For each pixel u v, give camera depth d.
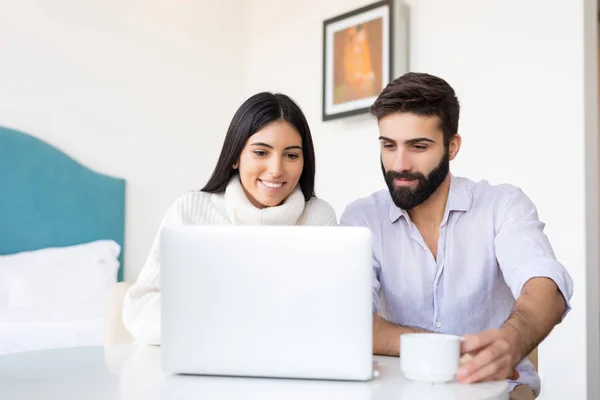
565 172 2.46
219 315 0.97
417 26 3.02
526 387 1.37
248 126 1.51
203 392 0.89
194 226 0.97
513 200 1.47
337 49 3.29
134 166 3.60
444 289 1.48
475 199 1.50
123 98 3.57
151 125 3.66
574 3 2.46
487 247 1.47
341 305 0.95
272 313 0.96
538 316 1.14
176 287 0.97
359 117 3.21
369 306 0.95
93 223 3.39
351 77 3.20
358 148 3.24
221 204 1.59
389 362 1.14
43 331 2.40
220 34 3.92
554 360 2.44
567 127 2.46
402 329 1.22
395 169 1.42
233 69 3.97
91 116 3.47
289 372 0.96
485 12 2.75
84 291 3.00
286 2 3.73
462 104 2.81
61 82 3.38
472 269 1.47
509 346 1.01
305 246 0.95
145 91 3.65
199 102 3.84
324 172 3.43
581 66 2.43
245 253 0.96
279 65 3.77
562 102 2.48
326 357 0.95
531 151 2.56
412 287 1.50
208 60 3.88
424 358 0.95
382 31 3.05
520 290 1.27
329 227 0.96
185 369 0.98
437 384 0.95
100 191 3.42
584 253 2.38
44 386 0.93
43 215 3.26
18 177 3.21
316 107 3.50
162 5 3.72
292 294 0.95
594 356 2.38
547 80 2.53
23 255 3.08
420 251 1.50
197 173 3.82
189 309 0.97
